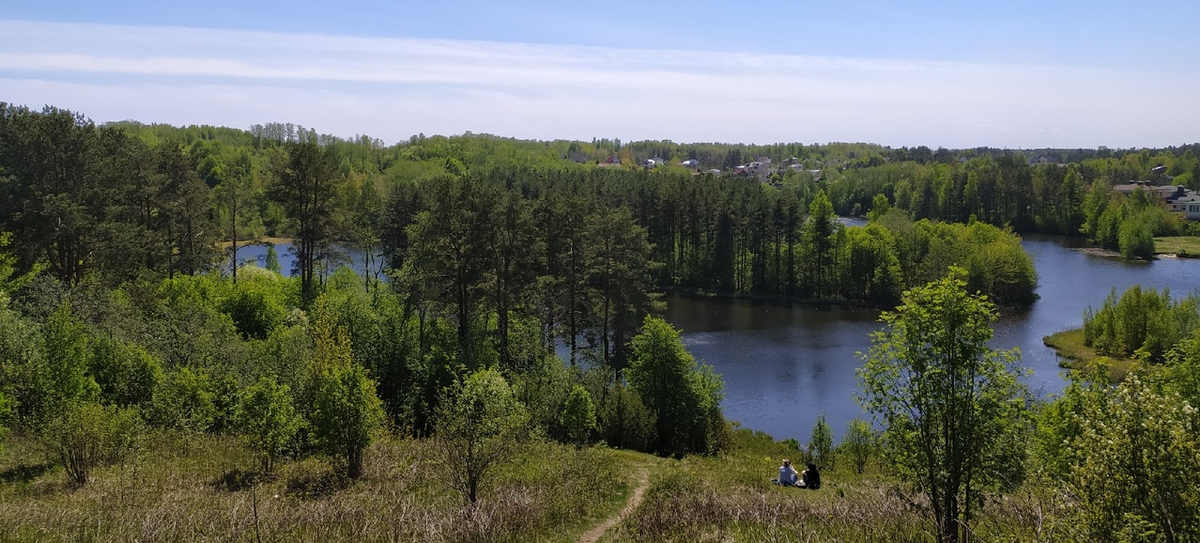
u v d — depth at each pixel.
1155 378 9.20
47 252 37.16
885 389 11.29
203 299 38.97
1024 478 10.71
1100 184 116.31
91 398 21.45
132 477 17.58
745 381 47.25
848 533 13.04
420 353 32.50
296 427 18.66
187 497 16.09
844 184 147.00
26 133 36.69
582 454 20.89
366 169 145.12
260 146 170.50
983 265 67.81
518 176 101.56
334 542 13.08
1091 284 74.12
